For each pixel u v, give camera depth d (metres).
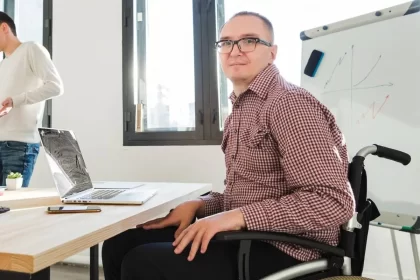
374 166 1.46
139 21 2.46
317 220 0.78
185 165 2.24
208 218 0.82
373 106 1.50
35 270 0.54
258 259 0.85
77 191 1.18
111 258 1.11
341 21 1.64
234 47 1.08
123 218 0.83
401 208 1.38
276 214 0.79
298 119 0.85
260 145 0.92
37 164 2.53
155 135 2.34
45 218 0.83
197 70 2.28
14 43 2.06
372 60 1.52
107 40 2.46
